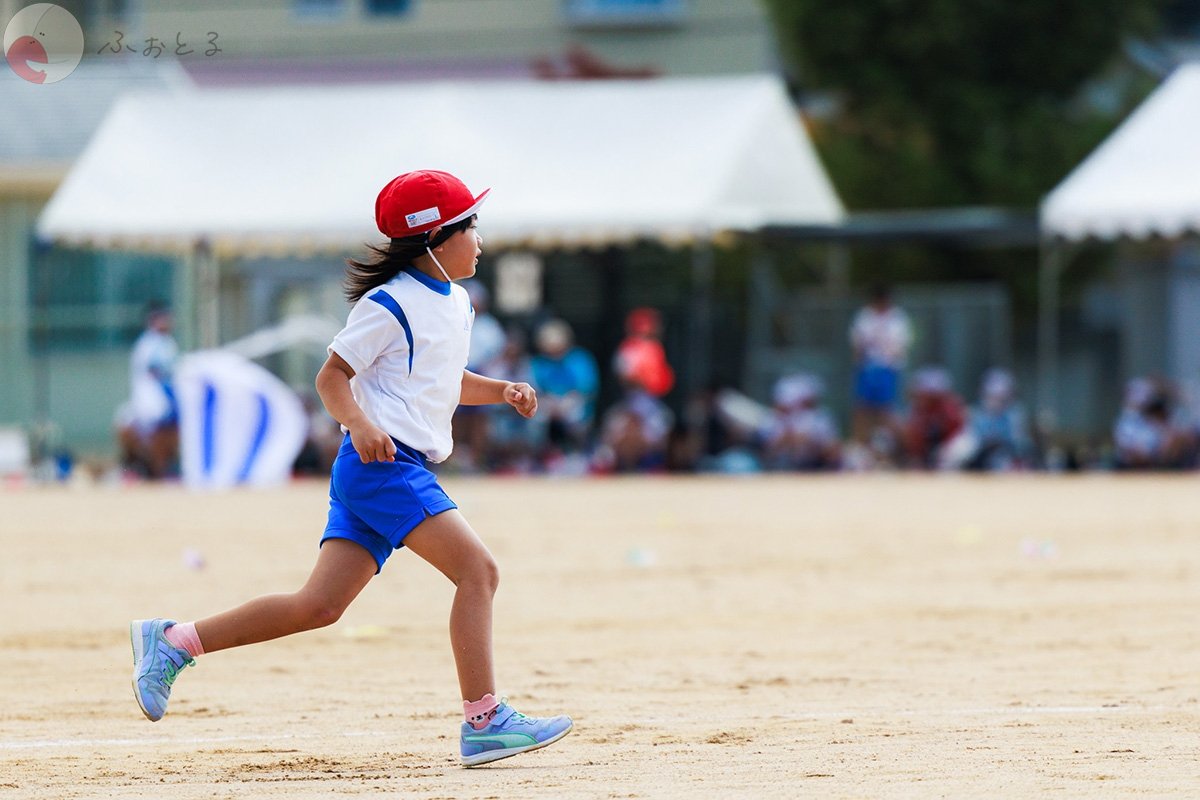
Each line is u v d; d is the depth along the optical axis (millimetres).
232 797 13992
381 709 18469
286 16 99438
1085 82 88000
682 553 34375
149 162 61094
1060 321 86625
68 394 82188
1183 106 58812
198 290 73938
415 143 60312
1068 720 17266
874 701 18625
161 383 59719
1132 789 13852
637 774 14750
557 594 28344
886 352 62375
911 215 83938
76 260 82000
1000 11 84938
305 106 62031
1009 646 22656
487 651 15008
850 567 31922
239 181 60625
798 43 86812
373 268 15102
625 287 82125
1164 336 84625
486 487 53156
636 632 24203
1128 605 26578
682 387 81312
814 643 23094
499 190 59094
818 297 85062
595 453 64438
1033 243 75625
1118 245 84938
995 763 15031
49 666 21656
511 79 90938
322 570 14953
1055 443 76625
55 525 41031
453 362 15188
